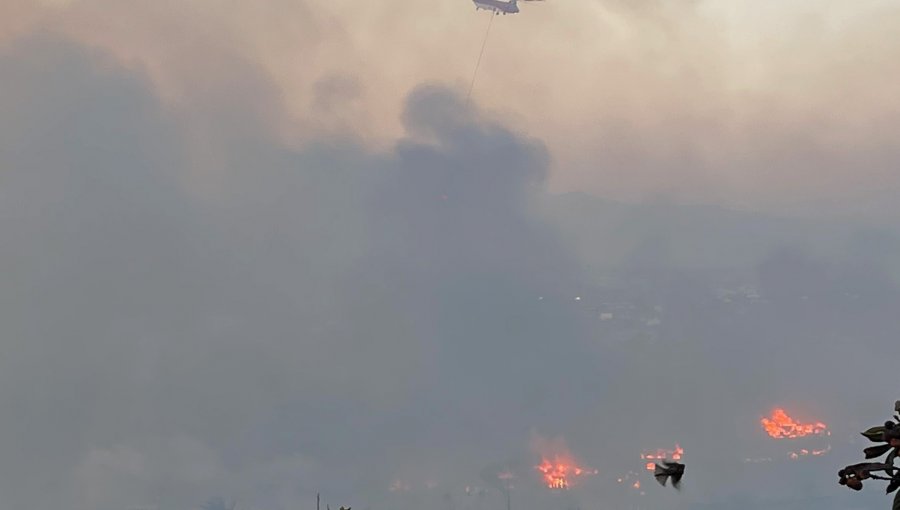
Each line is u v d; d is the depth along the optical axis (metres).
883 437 8.23
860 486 8.13
